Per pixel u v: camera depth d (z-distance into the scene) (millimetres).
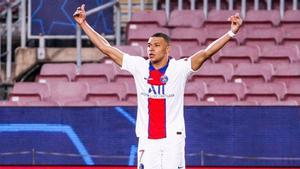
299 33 50656
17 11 54156
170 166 21266
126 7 53531
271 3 52844
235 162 41031
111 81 47969
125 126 41156
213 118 41031
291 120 41031
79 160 41375
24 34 51031
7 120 41656
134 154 41156
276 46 49531
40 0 50219
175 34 50375
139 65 21547
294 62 49000
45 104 44906
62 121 41469
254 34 50719
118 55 21688
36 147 41531
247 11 51906
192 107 40969
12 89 48844
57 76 48219
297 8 53125
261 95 46344
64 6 50156
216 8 52469
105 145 41281
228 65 48156
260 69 48000
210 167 40750
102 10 49969
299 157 41031
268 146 41094
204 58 21391
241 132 41031
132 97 46469
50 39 52000
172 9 53719
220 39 21422
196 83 46531
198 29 50531
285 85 46844
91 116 41281
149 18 51156
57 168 40844
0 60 51781
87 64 48406
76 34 50000
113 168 40656
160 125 21297
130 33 50344
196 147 41031
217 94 46219
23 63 51031
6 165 41469
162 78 21297
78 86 46906
